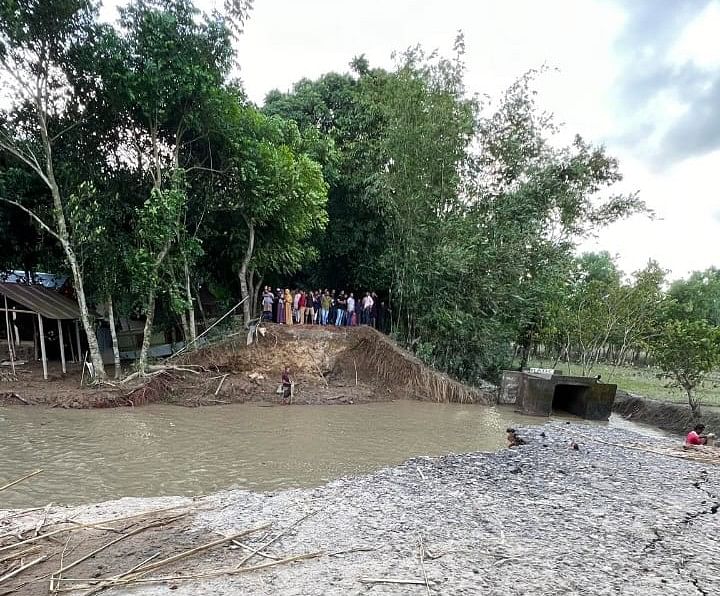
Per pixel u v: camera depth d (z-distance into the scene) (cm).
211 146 2205
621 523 772
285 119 2867
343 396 2078
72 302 2305
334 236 2906
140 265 1883
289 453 1310
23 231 2362
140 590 549
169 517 783
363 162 2766
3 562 620
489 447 1450
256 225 2383
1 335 2773
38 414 1627
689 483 1009
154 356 2627
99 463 1179
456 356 2502
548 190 2348
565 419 1967
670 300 2680
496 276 2356
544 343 2927
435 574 586
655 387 2545
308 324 2502
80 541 691
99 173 2136
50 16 1741
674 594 558
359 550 655
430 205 2395
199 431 1507
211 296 2930
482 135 2486
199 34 1923
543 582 574
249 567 600
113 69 1823
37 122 2052
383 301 2927
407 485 955
